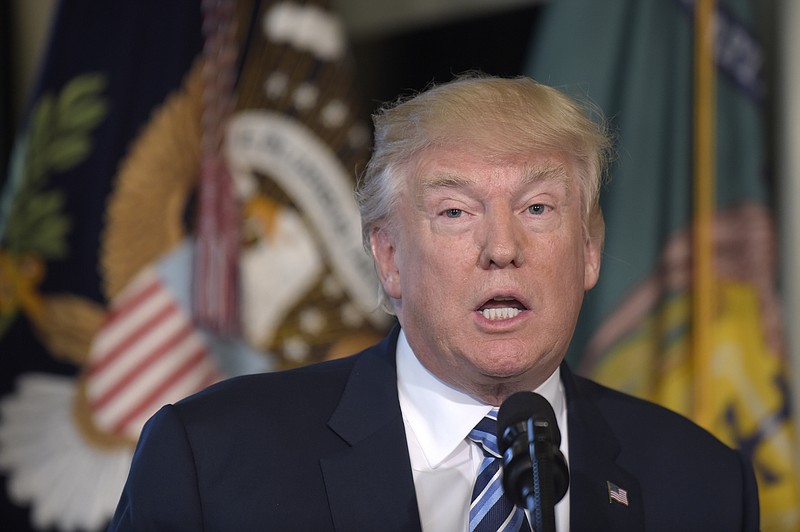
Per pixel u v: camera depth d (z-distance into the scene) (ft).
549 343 16.61
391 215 17.44
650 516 18.04
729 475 18.76
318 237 33.01
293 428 17.57
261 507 16.69
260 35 33.37
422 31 42.27
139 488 16.69
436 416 17.65
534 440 13.67
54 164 32.01
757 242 33.14
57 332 31.63
